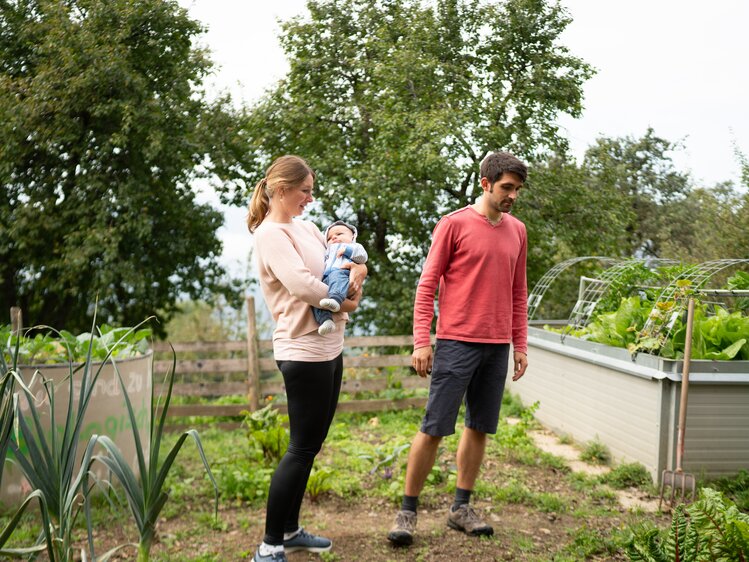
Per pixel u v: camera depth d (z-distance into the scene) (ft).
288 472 8.82
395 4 52.95
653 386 13.75
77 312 56.18
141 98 49.47
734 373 13.55
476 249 10.05
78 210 47.88
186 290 56.95
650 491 13.19
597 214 48.55
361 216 52.54
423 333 10.27
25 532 10.44
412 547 10.13
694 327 14.62
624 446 14.78
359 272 9.02
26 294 54.75
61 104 46.62
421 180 45.32
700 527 7.53
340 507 12.19
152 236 53.47
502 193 9.86
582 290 22.24
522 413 18.66
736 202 32.48
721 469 13.58
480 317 10.13
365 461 14.76
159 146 47.09
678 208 68.64
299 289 8.36
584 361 16.67
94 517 11.09
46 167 51.19
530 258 50.26
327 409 8.99
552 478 14.10
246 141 54.08
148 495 6.96
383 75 45.62
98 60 46.80
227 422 20.40
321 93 51.75
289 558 9.62
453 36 50.65
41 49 47.67
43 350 12.97
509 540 10.45
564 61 48.34
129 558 9.61
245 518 11.44
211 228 56.13
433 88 46.14
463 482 10.84
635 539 7.98
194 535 10.68
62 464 6.64
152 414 7.21
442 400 10.15
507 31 49.11
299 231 9.08
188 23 53.01
